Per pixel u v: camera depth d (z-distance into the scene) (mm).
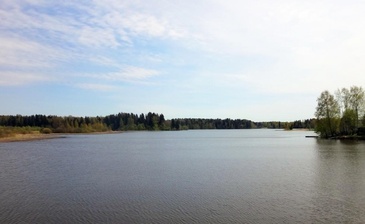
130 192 31969
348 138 111438
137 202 28000
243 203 27406
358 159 56344
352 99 115688
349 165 49250
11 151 81812
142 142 128250
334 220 22844
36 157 67188
